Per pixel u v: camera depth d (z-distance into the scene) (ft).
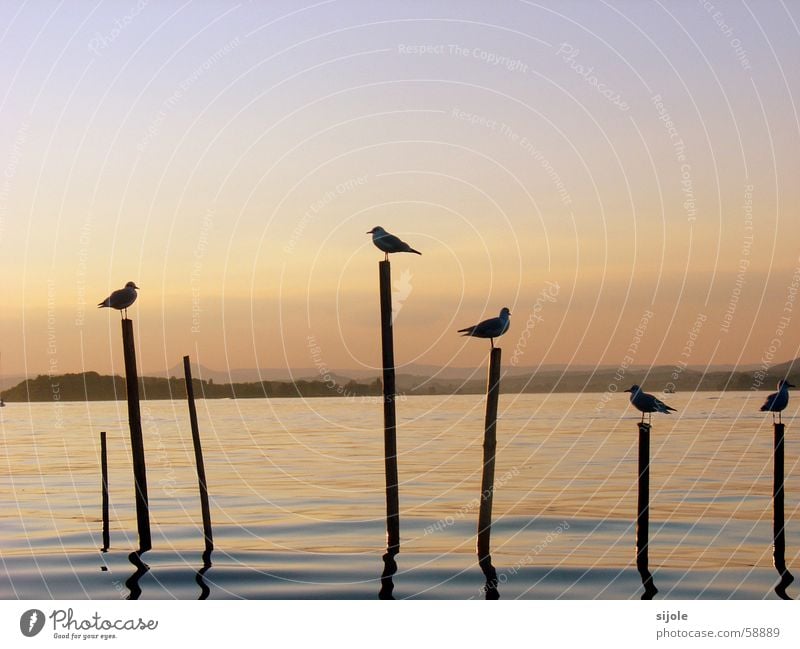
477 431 195.62
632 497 107.04
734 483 117.08
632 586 68.64
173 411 305.12
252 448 169.17
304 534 87.81
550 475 126.21
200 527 91.86
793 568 73.00
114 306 74.69
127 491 117.08
